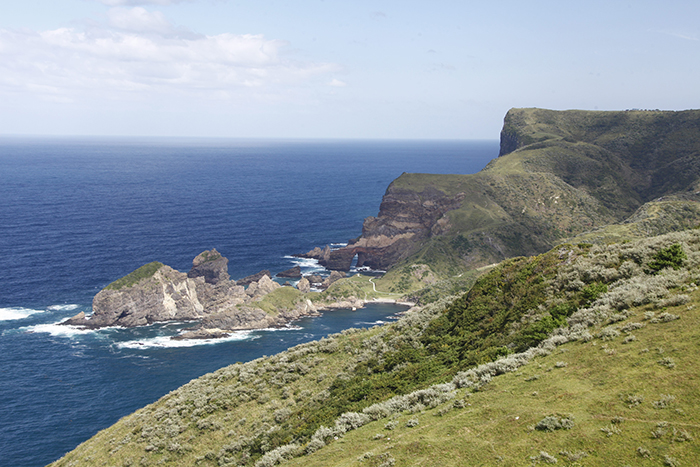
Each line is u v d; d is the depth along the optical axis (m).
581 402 21.98
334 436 30.66
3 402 81.25
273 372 54.62
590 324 30.97
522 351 33.50
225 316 121.81
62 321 119.06
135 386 88.44
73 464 45.47
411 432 25.53
